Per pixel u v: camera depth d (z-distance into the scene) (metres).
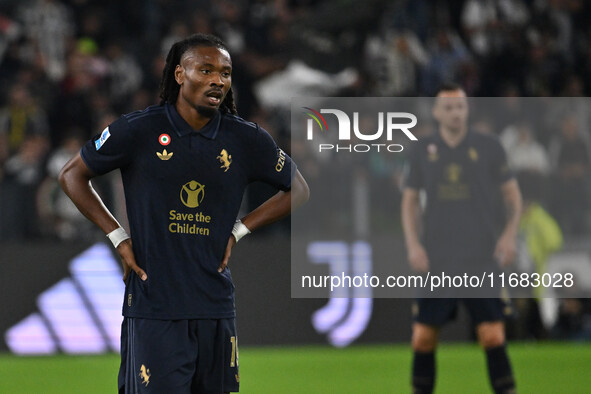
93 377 18.53
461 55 30.69
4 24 30.77
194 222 8.36
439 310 13.21
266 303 22.70
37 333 22.38
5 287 22.38
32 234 23.23
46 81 29.53
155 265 8.29
